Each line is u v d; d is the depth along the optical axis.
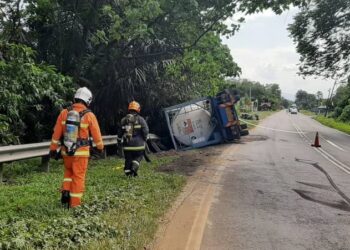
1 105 11.34
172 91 20.22
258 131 33.97
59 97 13.33
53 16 15.04
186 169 12.34
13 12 14.00
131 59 16.92
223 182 10.58
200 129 20.33
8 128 12.10
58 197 7.48
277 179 11.40
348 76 37.53
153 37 16.27
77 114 6.91
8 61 11.23
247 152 17.89
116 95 17.75
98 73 16.39
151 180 9.64
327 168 14.21
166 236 6.06
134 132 10.14
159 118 20.78
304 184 10.84
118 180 9.50
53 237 5.09
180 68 18.06
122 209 6.82
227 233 6.43
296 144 23.50
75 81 15.65
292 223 7.12
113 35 13.61
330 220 7.41
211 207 7.94
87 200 7.26
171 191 8.70
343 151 21.27
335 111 79.75
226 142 21.77
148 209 7.06
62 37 15.39
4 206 6.79
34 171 10.98
